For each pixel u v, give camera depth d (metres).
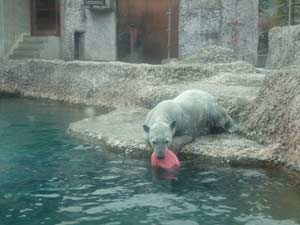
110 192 5.20
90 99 12.35
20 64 14.24
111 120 8.75
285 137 6.36
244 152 6.46
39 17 19.05
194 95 7.32
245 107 8.07
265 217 4.44
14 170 6.09
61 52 18.81
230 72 11.68
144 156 6.73
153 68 11.45
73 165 6.33
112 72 12.14
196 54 14.80
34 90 13.81
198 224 4.28
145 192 5.21
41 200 4.95
